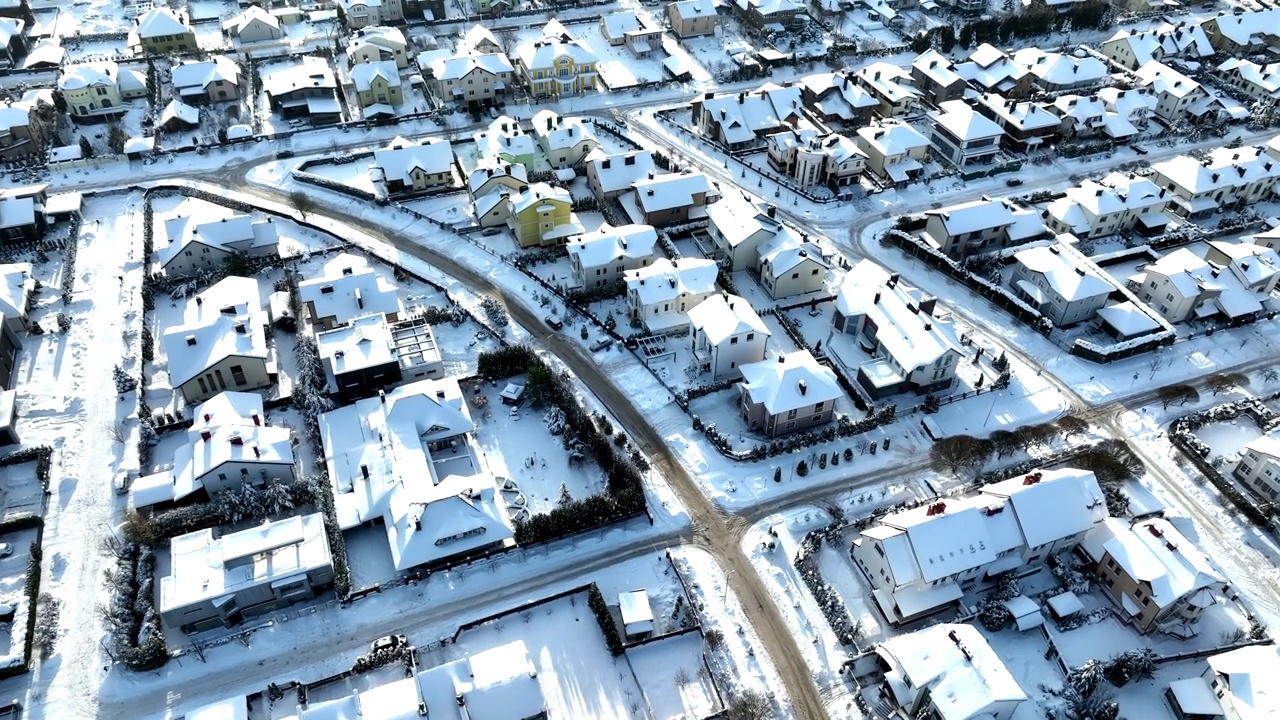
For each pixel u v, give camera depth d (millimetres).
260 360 88125
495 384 92562
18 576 71312
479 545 72688
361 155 134000
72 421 86062
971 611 70438
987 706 58500
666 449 85188
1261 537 77312
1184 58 173250
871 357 97500
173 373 86062
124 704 63156
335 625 68812
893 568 68500
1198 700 62844
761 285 108812
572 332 99750
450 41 174250
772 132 141875
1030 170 136375
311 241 114312
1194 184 122688
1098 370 96562
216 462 75188
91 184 125562
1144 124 150375
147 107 146125
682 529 77562
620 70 165875
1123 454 84625
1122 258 114688
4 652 65875
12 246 109688
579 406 87750
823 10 191125
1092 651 67750
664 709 64062
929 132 146250
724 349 91375
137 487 76250
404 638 67750
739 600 71688
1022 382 94625
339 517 74250
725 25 186750
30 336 96562
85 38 167375
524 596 71625
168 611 64750
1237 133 147000
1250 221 121438
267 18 168875
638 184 118188
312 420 84500
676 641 68688
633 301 100625
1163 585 66938
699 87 160250
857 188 130000
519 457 84062
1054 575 73438
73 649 66438
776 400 83812
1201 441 87562
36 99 139500
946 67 156375
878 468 83750
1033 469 82500
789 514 79000
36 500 77625
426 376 91500
